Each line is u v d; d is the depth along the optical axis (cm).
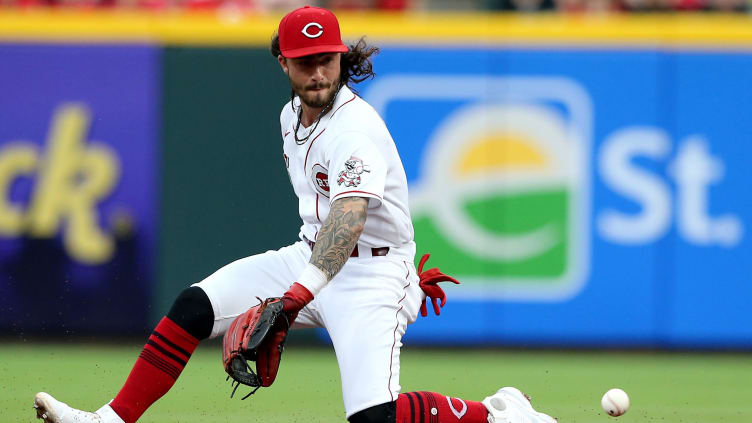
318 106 1316
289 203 2698
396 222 1362
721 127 2714
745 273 2739
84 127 2714
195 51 2692
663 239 2730
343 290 1345
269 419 1872
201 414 1916
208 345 2783
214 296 1380
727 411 2044
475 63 2698
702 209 2730
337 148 1312
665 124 2712
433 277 1432
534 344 2745
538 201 2714
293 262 1426
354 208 1273
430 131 2709
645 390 2278
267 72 2695
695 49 2703
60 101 2711
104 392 2128
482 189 2714
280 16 2905
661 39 2697
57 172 2723
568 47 2695
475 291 2733
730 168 2722
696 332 2745
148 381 1369
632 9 3014
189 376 2355
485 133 2711
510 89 2705
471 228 2720
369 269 1347
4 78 2705
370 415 1288
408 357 2675
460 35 2694
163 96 2703
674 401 2152
